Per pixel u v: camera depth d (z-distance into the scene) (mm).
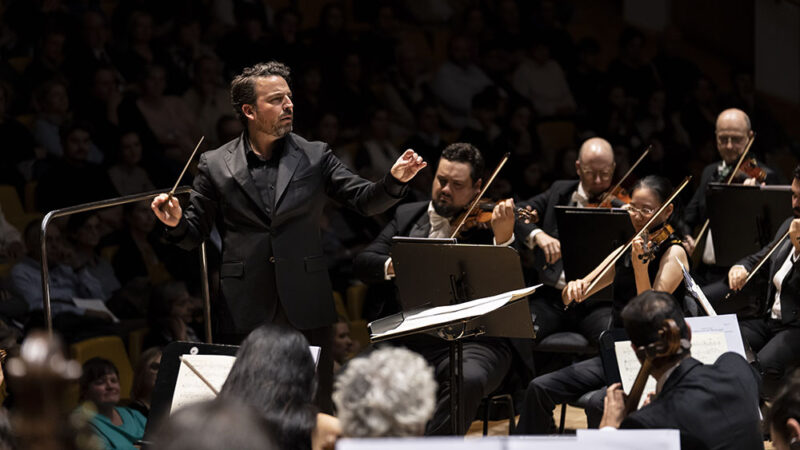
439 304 9203
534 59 22703
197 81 18578
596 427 9719
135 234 16000
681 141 22734
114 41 18719
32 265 14359
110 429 9719
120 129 17047
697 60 24781
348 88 20281
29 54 17609
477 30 22719
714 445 6656
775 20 23734
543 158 21359
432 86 21797
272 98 8977
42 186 15500
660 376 7102
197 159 18000
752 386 6953
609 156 12234
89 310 14430
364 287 16891
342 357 14914
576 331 11750
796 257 11031
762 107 23719
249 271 9023
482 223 10758
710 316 8453
